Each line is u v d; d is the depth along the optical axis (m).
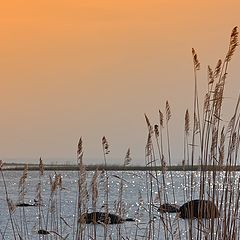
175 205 33.62
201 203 31.39
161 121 33.94
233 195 31.20
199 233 31.47
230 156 31.27
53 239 36.69
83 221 34.47
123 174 35.75
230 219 31.16
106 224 34.81
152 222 34.78
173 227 32.75
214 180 31.34
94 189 34.38
